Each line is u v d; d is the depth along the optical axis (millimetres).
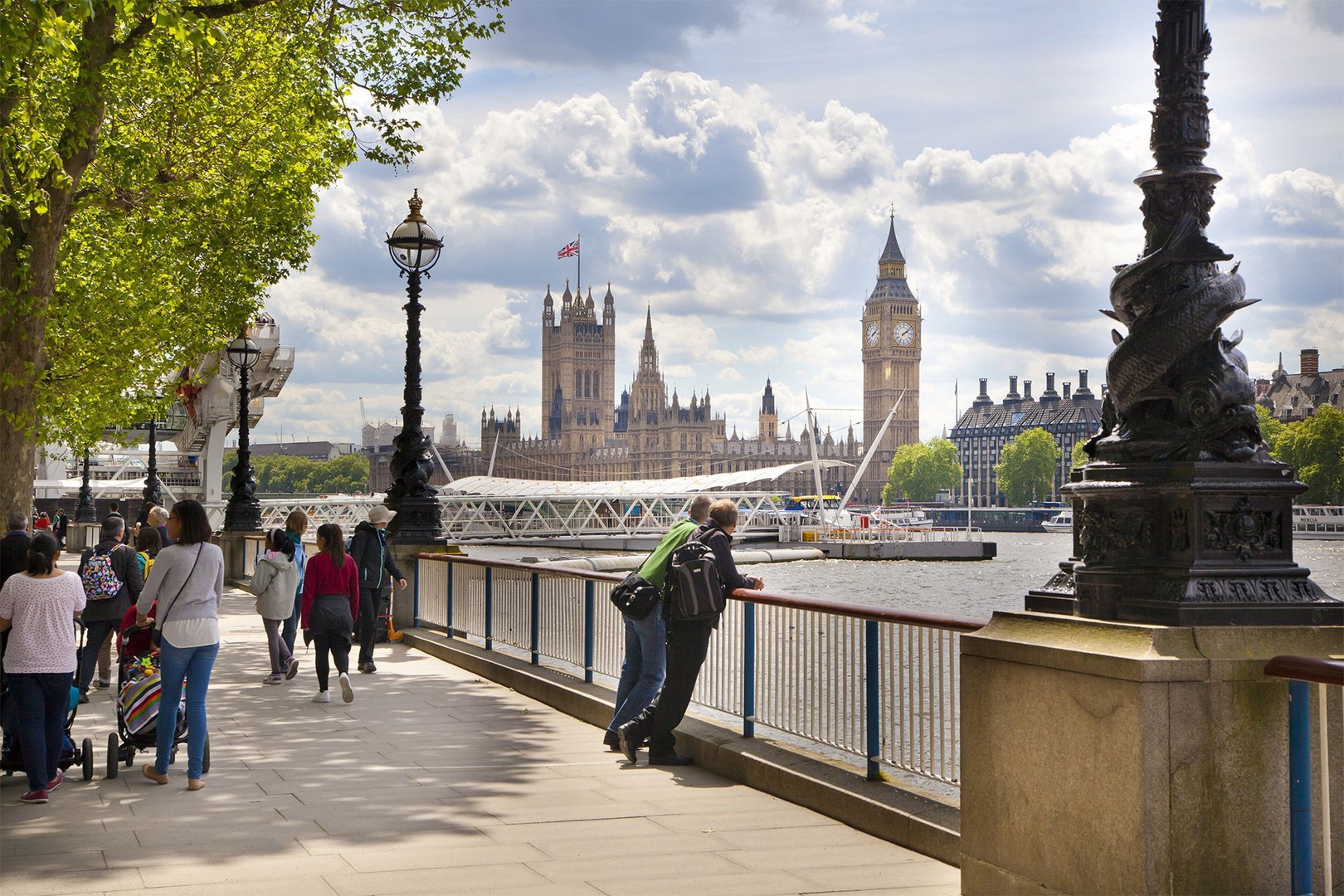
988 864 6305
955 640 7812
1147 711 5332
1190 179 5902
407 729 12734
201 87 22469
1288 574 5617
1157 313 5875
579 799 9422
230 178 23109
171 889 7027
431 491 22438
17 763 10016
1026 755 6023
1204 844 5328
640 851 7848
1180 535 5652
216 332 27250
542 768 10656
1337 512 128875
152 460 53938
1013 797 6113
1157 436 5867
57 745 9781
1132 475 5836
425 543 22078
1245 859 5352
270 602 16422
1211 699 5359
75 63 17312
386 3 20688
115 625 14750
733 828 8469
